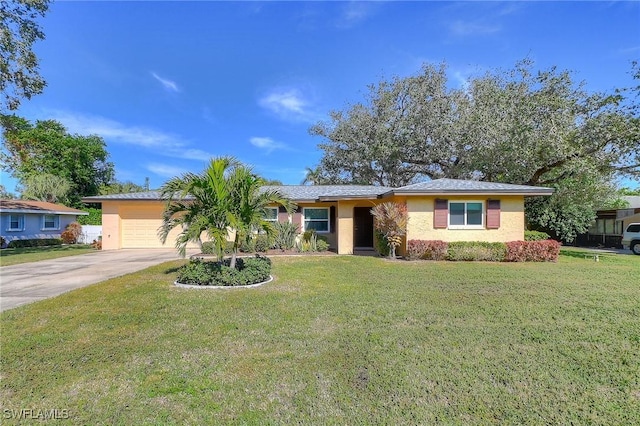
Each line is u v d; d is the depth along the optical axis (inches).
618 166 584.7
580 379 125.3
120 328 181.0
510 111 647.1
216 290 272.1
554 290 274.8
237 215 303.4
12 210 751.1
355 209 660.7
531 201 722.2
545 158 618.5
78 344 159.0
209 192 298.7
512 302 235.5
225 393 117.2
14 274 365.4
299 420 102.3
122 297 247.1
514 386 120.6
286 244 579.8
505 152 641.6
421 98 868.0
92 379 126.3
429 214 511.5
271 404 110.6
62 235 877.2
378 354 148.0
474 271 372.5
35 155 1169.4
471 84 805.2
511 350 152.0
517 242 475.8
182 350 152.7
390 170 973.8
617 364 137.6
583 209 744.3
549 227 776.3
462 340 163.8
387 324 188.7
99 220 1079.6
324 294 259.0
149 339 165.5
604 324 187.6
